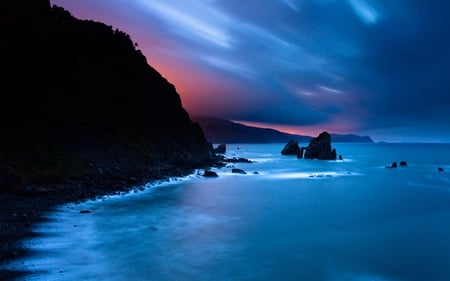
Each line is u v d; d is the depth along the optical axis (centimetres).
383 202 3788
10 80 4288
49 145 4056
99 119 5562
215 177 5722
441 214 3170
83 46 6662
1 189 2900
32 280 1492
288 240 2309
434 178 6200
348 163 9600
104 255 1900
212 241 2250
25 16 5275
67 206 2920
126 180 4266
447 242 2295
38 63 4984
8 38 4659
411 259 1977
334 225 2738
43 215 2552
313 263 1895
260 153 15988
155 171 5209
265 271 1766
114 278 1602
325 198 4012
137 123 6519
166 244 2158
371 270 1800
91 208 2959
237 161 9469
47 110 4584
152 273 1691
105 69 6781
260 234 2436
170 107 8194
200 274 1702
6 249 1817
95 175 4116
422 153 17012
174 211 3114
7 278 1484
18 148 3638
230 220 2859
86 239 2134
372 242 2288
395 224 2786
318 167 8219
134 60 8012
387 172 7231
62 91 5184
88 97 5716
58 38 5944
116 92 6606
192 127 8725
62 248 1942
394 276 1733
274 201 3756
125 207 3102
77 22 7225
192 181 5138
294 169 7656
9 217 2364
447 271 1794
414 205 3631
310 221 2861
